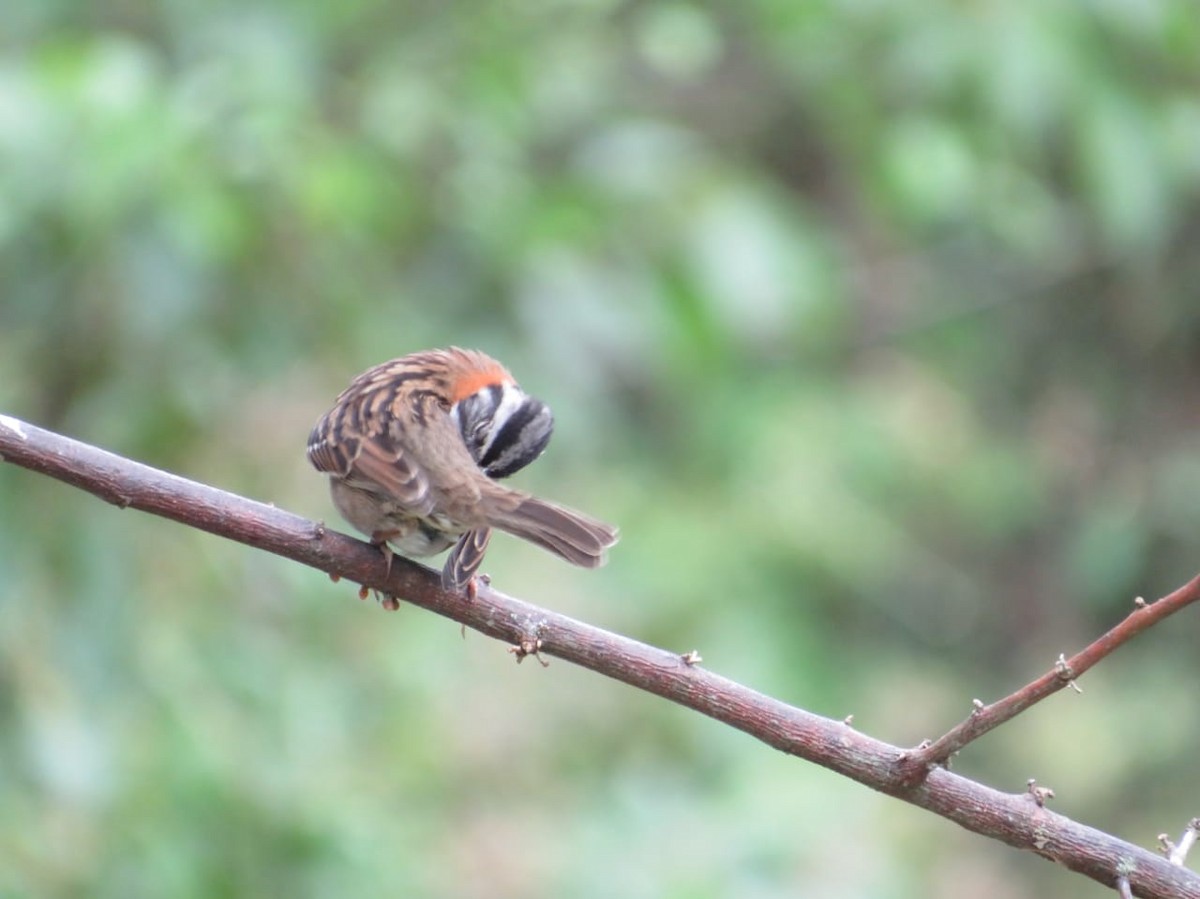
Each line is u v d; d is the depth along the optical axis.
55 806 9.22
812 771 11.99
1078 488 13.68
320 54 10.63
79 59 9.17
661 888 10.74
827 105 12.30
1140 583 12.62
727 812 11.27
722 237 11.33
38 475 9.43
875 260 15.37
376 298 10.20
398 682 10.81
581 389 10.92
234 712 9.77
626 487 12.58
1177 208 12.25
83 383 9.76
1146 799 12.23
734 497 12.84
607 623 12.05
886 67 11.72
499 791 12.41
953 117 11.63
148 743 9.34
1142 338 13.31
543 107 11.04
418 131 10.33
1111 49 11.08
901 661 13.73
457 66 10.77
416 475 7.01
